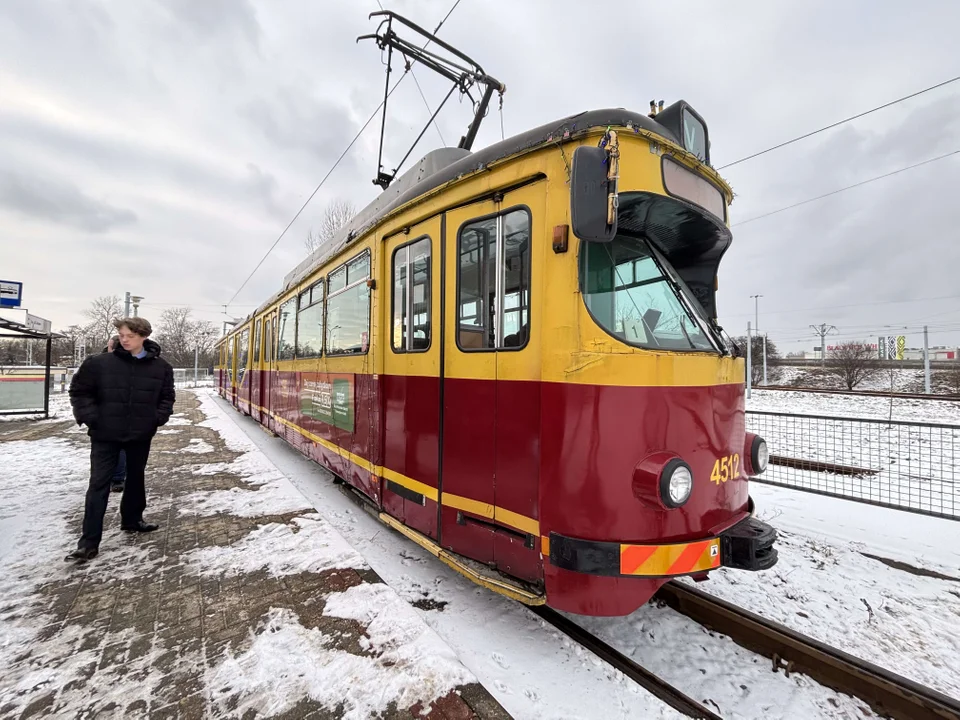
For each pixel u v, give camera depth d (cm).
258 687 246
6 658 267
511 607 334
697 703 243
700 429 281
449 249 344
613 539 259
